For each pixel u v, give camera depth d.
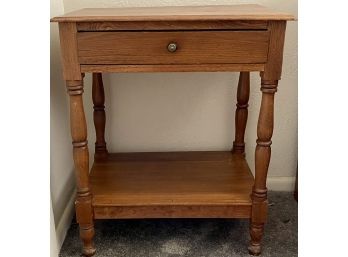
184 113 1.41
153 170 1.27
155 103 1.40
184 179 1.20
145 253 1.13
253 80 1.37
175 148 1.45
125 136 1.44
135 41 0.92
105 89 1.39
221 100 1.40
